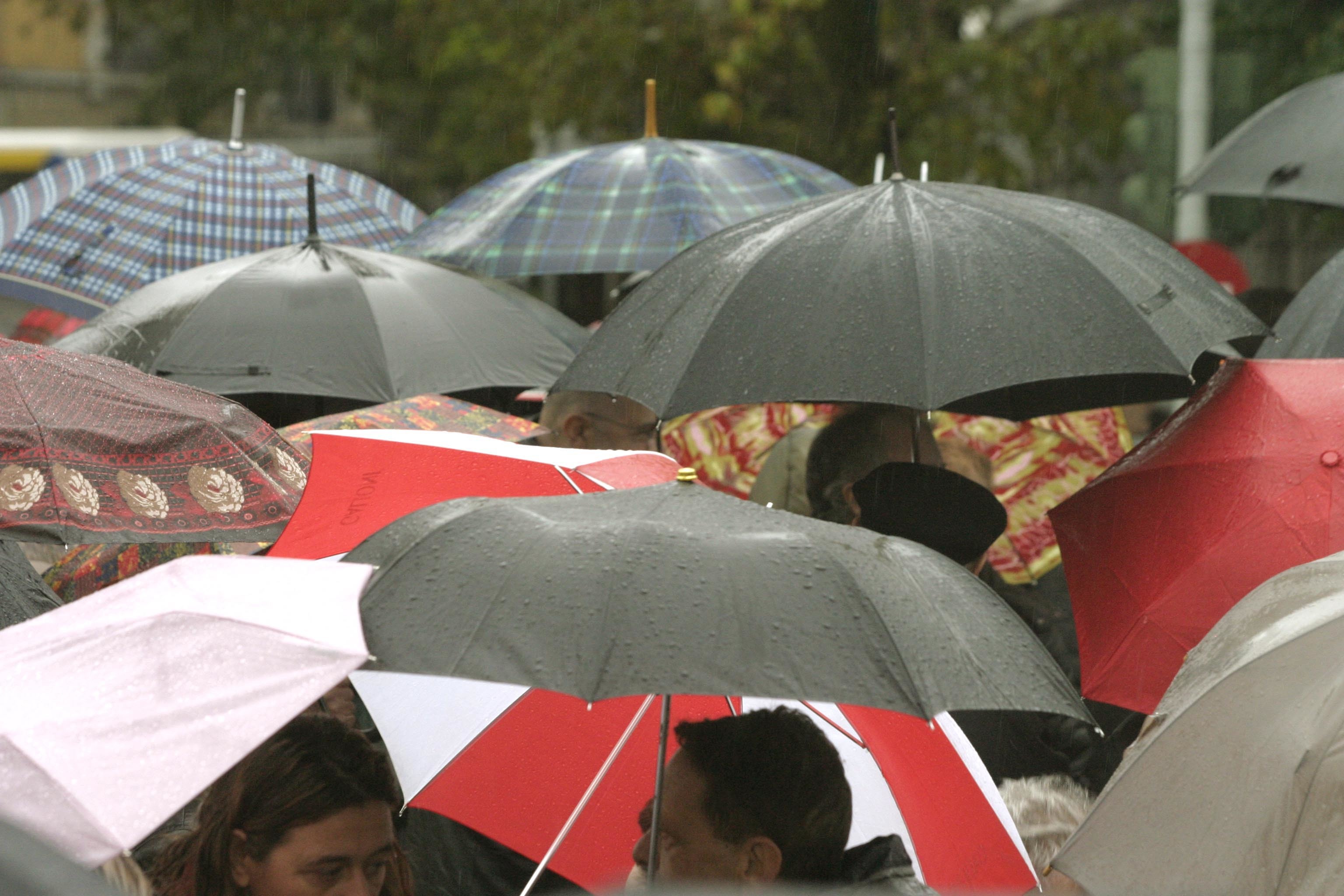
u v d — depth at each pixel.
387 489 12.42
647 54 52.12
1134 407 25.14
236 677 8.06
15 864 3.69
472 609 8.39
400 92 72.50
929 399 11.80
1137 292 12.45
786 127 50.47
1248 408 12.43
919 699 8.16
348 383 17.19
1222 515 12.04
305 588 8.67
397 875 10.41
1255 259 48.22
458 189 76.69
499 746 11.73
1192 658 9.54
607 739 11.66
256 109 94.94
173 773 7.59
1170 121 37.94
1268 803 8.10
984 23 55.75
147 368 17.25
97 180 22.97
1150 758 8.66
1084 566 12.59
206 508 10.59
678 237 20.75
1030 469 20.73
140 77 125.88
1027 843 11.65
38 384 10.64
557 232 21.08
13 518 9.91
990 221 12.84
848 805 9.95
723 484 21.73
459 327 18.22
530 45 58.00
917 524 14.38
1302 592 9.22
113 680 8.09
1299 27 44.78
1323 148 23.56
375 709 11.89
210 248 22.44
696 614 8.27
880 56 51.12
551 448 13.59
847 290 12.40
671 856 9.84
